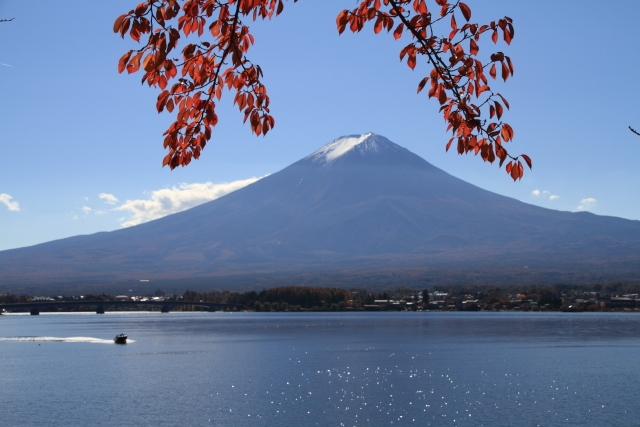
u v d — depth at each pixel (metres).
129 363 96.62
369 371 86.56
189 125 10.01
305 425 57.22
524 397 68.00
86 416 60.91
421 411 61.88
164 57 8.55
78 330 172.25
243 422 58.31
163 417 60.41
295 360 99.12
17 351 113.50
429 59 9.95
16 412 62.50
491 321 198.00
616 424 56.84
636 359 97.50
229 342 130.50
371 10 9.58
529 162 9.84
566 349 111.56
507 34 9.66
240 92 10.06
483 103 9.87
